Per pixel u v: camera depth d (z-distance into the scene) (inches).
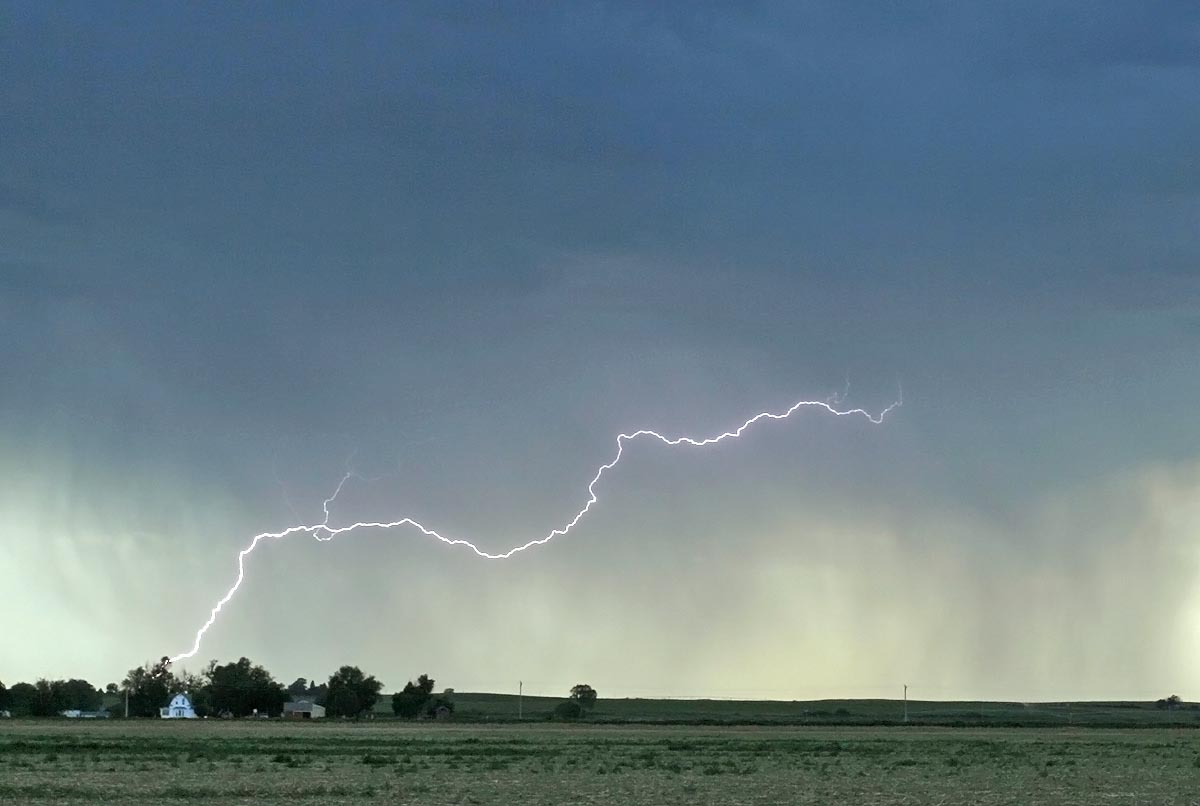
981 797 2375.7
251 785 2434.8
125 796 2198.6
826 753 4020.7
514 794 2316.7
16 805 2039.9
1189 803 2274.9
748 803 2196.1
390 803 2123.5
